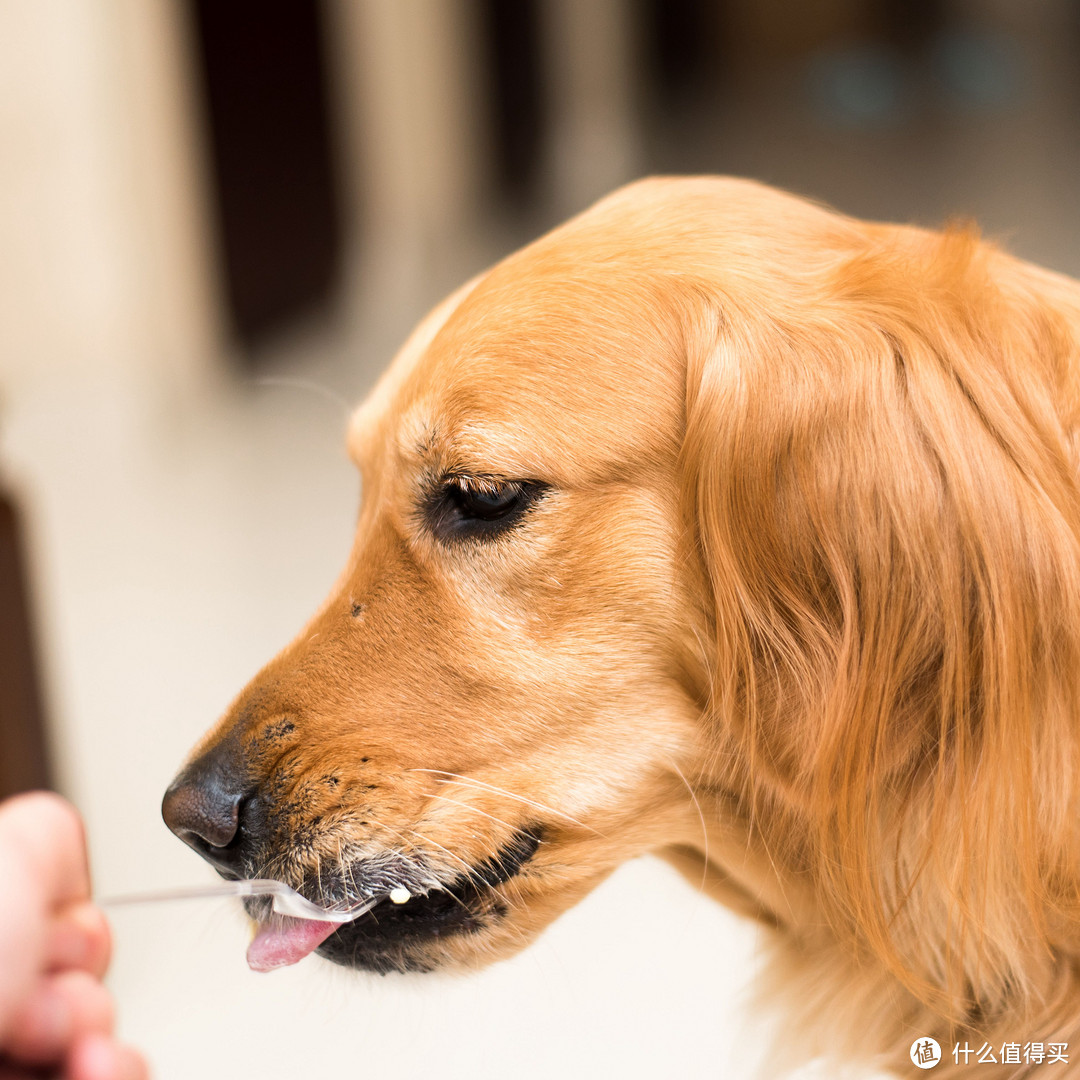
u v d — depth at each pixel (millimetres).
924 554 1173
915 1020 1347
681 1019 1762
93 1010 640
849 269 1276
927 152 9242
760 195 1407
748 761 1268
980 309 1229
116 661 3459
